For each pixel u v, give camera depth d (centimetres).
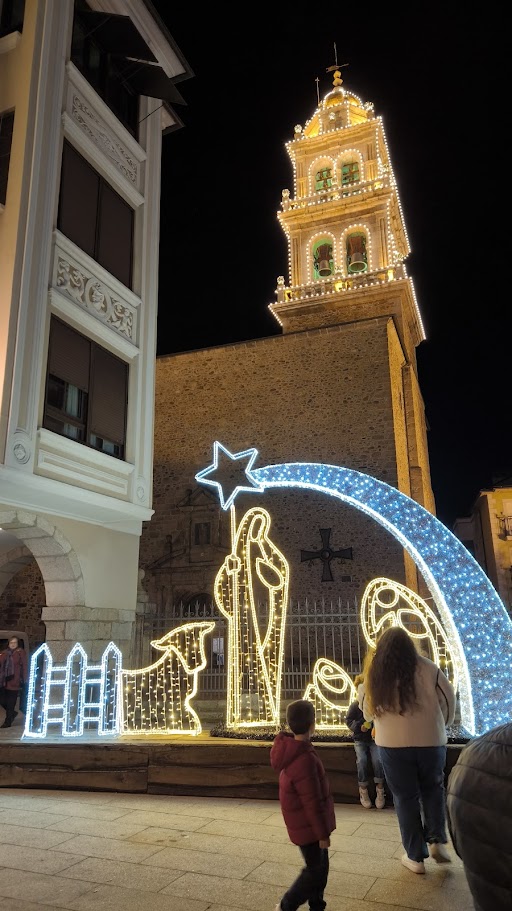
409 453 2591
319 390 2294
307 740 409
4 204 959
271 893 434
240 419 2369
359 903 417
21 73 1013
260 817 615
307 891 375
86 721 1007
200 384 2469
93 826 591
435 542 752
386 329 2270
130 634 1170
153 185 1320
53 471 952
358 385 2247
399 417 2389
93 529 1112
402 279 2644
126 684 1045
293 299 2777
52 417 980
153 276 1276
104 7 1230
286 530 2170
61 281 1020
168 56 1404
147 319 1240
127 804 670
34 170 973
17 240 931
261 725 869
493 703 688
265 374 2384
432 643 815
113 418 1133
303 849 383
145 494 1163
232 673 909
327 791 393
